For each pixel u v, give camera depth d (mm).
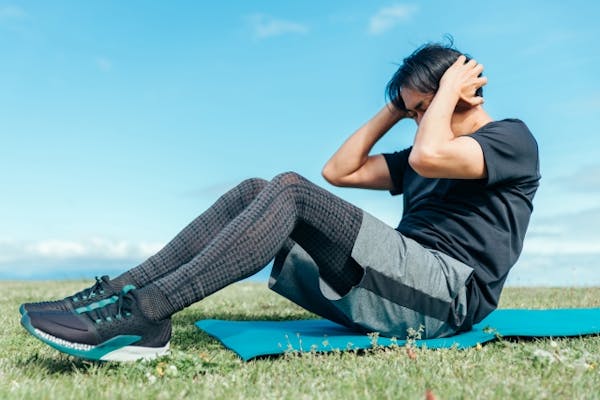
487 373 2666
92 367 2824
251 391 2438
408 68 3420
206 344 3490
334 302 3072
